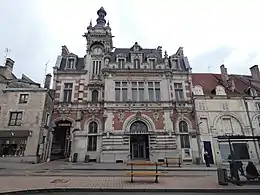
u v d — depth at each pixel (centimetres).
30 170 1510
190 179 1181
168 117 2380
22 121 2112
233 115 2436
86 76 2641
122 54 2708
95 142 2350
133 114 2378
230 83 2753
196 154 2294
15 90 2238
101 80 2630
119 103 2406
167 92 2483
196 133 2377
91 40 2884
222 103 2491
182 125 2453
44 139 2228
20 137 2038
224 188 936
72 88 2589
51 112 2416
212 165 1984
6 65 2555
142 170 1585
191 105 2505
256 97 2533
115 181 1091
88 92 2564
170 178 1220
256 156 2206
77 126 2391
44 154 2209
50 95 2384
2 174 1295
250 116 2442
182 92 2608
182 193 886
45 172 1427
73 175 1288
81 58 2958
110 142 2241
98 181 1083
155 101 2430
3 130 2061
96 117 2444
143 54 2794
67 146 2828
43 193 845
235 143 2270
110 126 2308
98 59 2789
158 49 3038
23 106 2175
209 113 2441
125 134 2278
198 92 2577
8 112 2142
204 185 1001
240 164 1131
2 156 1962
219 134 2358
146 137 2375
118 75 2539
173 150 2239
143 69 2550
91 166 1773
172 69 2681
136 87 2516
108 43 2886
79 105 2483
